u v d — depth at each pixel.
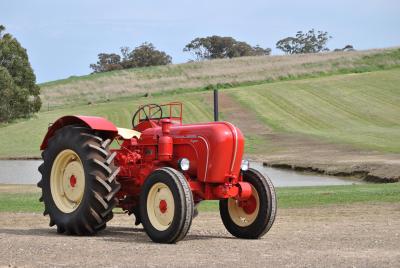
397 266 6.70
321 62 98.62
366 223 11.23
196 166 9.25
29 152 54.59
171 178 8.66
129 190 10.27
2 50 79.94
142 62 135.38
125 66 135.25
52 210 9.98
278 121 64.06
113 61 137.62
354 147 47.47
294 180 30.00
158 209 8.84
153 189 8.91
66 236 9.59
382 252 7.68
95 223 9.51
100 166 9.45
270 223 9.23
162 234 8.64
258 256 7.39
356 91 74.44
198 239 9.27
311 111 67.62
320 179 30.62
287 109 68.62
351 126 61.44
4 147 58.66
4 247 8.12
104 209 9.47
